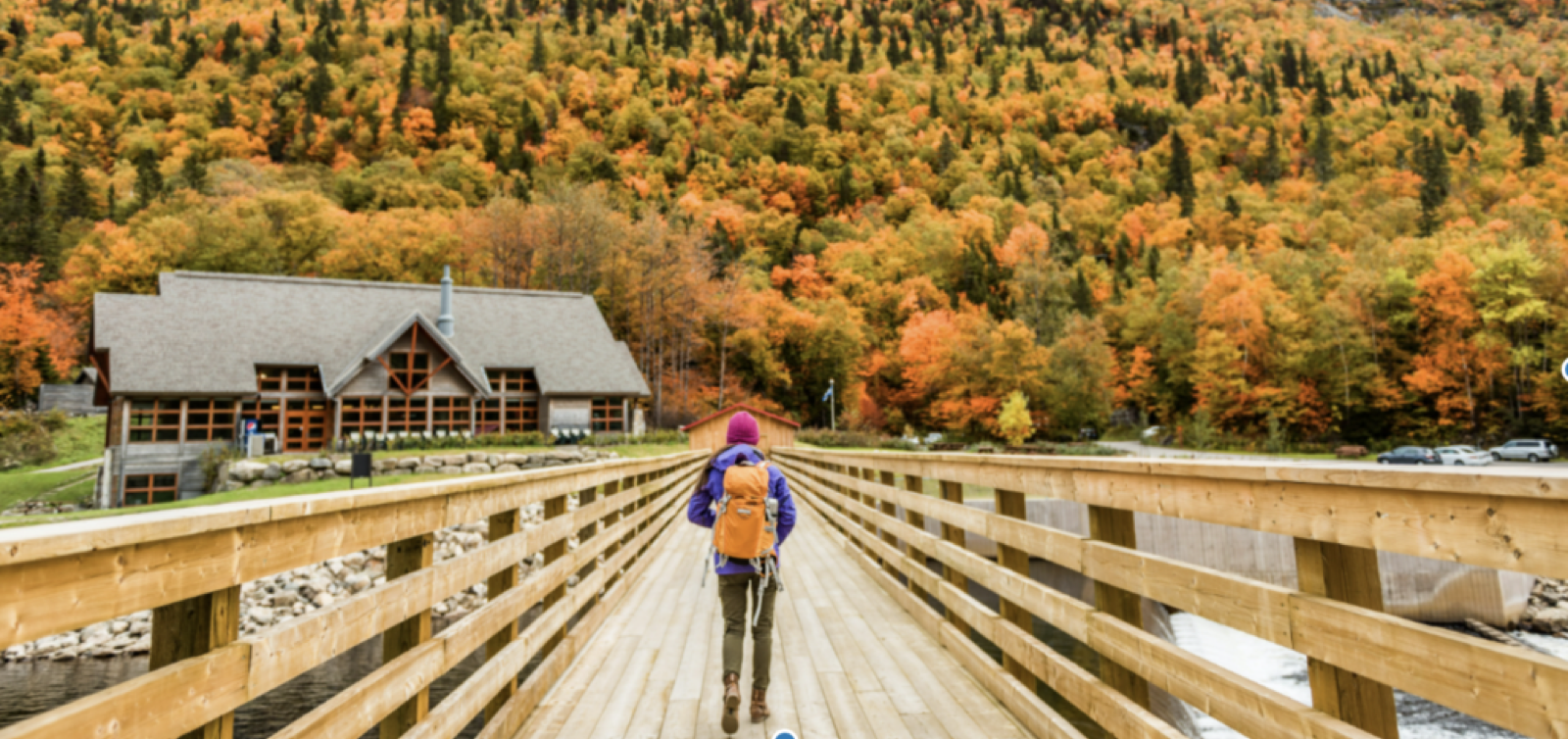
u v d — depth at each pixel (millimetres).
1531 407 48469
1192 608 2383
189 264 63688
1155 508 2641
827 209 119188
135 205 86500
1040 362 58156
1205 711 2232
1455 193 111438
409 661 2596
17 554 1158
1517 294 48594
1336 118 164250
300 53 148375
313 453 27078
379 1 185750
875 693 4312
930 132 153625
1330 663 1817
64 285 64625
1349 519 1790
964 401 61406
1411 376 51250
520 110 124438
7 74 130625
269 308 32312
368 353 30953
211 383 28281
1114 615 2947
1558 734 1264
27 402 60125
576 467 5441
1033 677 3881
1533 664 1312
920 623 5906
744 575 3918
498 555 3676
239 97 126688
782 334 68438
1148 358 74375
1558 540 1253
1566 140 131125
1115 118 176375
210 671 1646
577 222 62312
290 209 71188
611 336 40375
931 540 5605
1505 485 1357
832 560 9344
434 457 26500
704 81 161125
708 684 4570
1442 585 15844
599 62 155625
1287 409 55375
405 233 66875
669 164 117688
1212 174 146500
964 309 85625
